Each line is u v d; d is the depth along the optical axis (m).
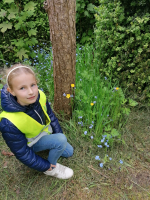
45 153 1.96
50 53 3.02
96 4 3.26
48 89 2.49
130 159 1.90
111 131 1.90
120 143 2.02
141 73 2.18
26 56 3.09
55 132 1.80
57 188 1.68
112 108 2.09
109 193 1.64
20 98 1.22
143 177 1.76
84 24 3.39
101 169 1.82
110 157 1.91
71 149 1.89
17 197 1.62
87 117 2.04
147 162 1.88
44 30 3.37
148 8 1.96
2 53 3.34
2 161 1.89
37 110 1.39
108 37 2.29
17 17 3.02
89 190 1.66
